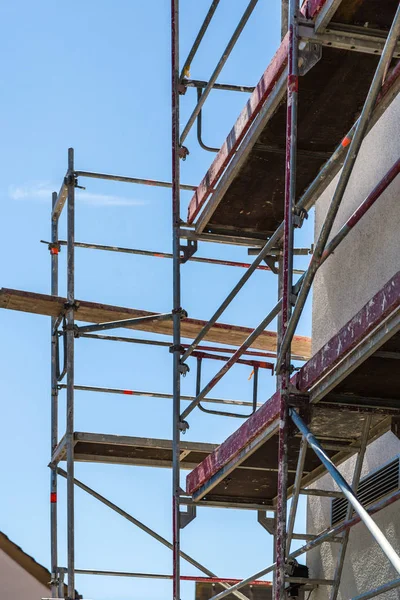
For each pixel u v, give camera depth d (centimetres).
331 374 636
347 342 598
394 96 691
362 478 905
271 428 724
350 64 732
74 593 1077
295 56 696
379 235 865
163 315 1094
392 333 566
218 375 904
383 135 875
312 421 700
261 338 1173
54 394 1260
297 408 672
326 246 698
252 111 809
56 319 1204
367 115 582
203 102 989
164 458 1201
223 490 939
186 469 1227
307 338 1164
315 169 888
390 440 861
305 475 886
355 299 908
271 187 918
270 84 768
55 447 1243
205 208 969
